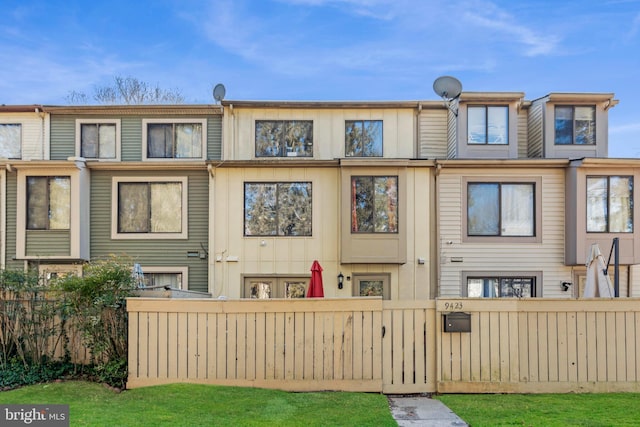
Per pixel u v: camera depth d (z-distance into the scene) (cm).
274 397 603
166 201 1345
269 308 657
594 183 1288
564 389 651
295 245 1312
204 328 657
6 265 1265
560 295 1293
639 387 652
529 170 1315
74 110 1453
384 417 527
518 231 1315
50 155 1455
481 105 1384
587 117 1394
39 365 700
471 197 1321
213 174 1321
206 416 521
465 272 1302
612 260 1273
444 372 655
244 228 1318
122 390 641
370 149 1450
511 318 660
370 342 656
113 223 1333
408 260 1301
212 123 1457
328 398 607
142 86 3253
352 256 1277
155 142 1452
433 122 1460
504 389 652
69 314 695
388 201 1295
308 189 1325
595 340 657
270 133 1444
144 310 663
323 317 657
